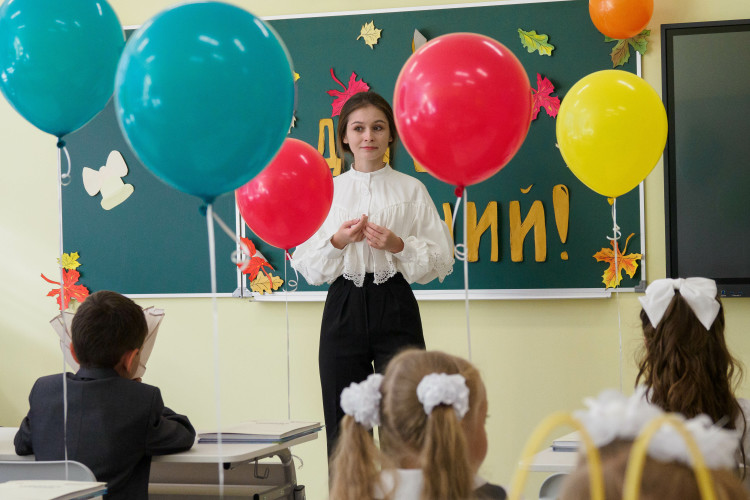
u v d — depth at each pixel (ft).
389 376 4.21
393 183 9.86
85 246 12.50
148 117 5.92
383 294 9.46
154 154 6.08
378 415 4.19
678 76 10.75
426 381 4.00
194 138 5.95
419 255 9.35
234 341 12.09
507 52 7.18
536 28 11.14
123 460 6.79
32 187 12.67
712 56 10.66
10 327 12.71
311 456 11.87
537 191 11.16
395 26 11.51
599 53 10.99
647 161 8.62
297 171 8.46
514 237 11.21
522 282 11.21
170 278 12.25
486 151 7.04
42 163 12.66
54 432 6.92
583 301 11.11
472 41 7.10
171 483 8.46
